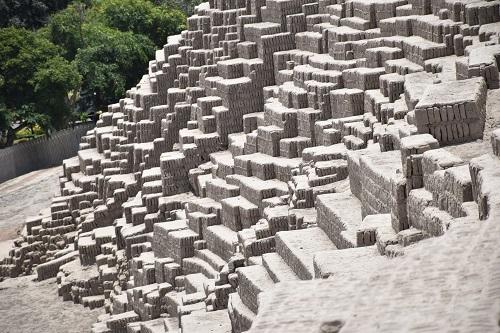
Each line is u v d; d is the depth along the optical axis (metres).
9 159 158.12
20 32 165.25
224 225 88.38
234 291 71.25
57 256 116.38
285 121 91.31
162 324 84.62
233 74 107.19
